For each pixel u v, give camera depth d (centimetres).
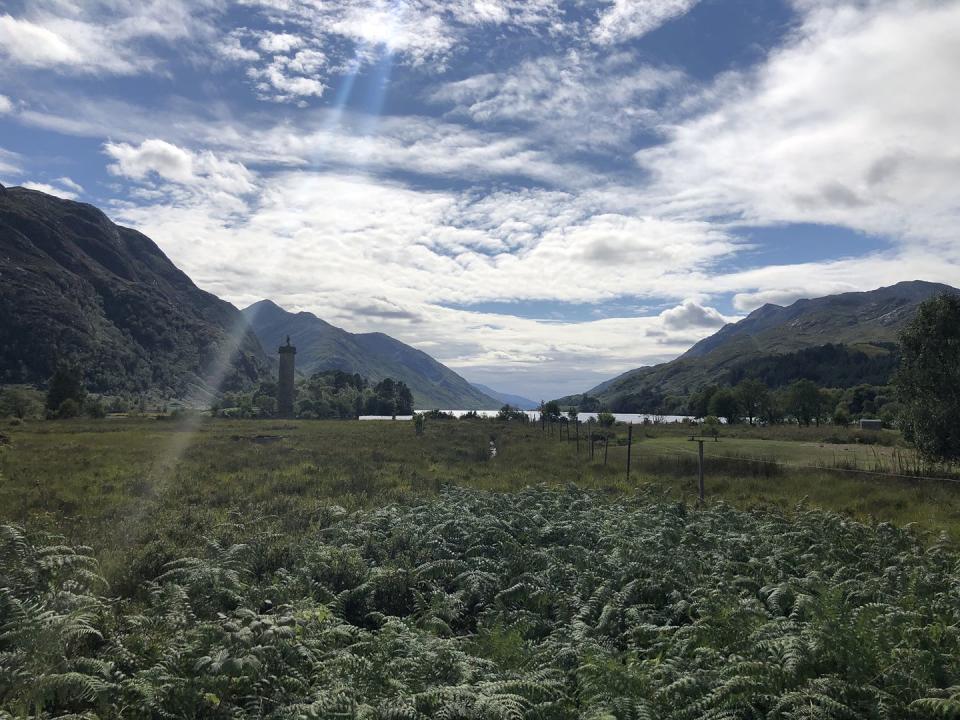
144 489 1986
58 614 738
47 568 887
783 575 1017
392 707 564
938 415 2831
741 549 1202
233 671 629
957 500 1850
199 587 917
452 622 930
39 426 6650
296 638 740
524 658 746
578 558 1106
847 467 2708
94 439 4556
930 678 655
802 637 716
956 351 2898
